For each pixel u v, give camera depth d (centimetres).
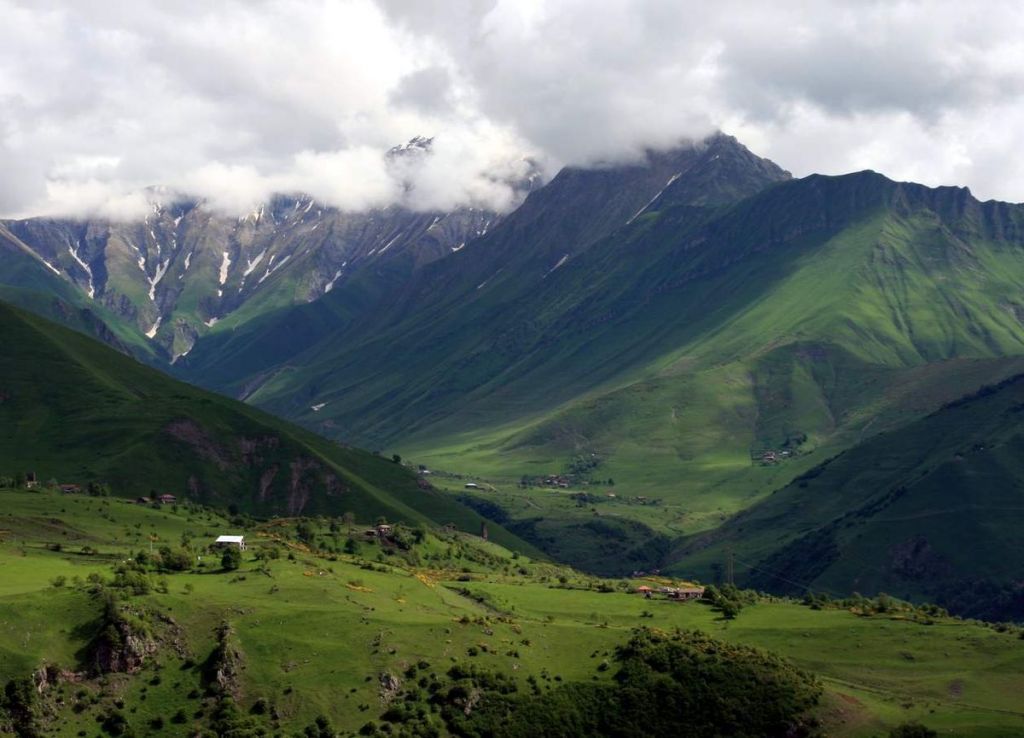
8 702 17638
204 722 18438
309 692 19462
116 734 17962
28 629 19088
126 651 19200
